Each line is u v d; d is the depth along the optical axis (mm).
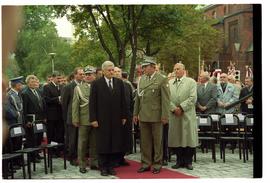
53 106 8133
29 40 27109
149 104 6422
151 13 17531
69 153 7469
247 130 7727
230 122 7613
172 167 6828
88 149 7262
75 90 6609
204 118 7652
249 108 8820
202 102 8602
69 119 7254
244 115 7949
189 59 22656
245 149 7703
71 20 17125
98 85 6289
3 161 5555
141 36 18141
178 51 21469
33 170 6785
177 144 6699
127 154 8523
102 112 6250
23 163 5934
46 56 28266
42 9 20578
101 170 6312
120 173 6488
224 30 41875
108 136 6219
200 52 23656
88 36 18281
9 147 5867
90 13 16328
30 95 7414
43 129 6883
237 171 6488
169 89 6398
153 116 6395
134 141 8930
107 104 6266
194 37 22750
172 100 6777
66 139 7590
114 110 6305
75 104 6566
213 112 8586
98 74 7359
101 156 6293
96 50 18766
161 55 21219
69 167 7148
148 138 6570
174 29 18547
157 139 6434
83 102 6578
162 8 17609
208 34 24359
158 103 6422
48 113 8102
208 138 7457
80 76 7336
